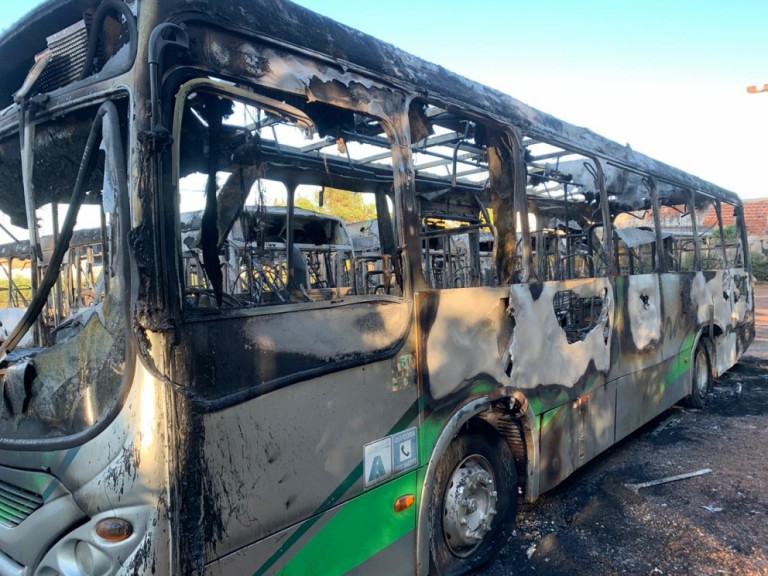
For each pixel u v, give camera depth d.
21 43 2.45
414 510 2.81
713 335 7.63
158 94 1.84
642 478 4.84
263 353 2.10
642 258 6.38
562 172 5.47
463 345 3.12
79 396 1.98
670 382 6.16
